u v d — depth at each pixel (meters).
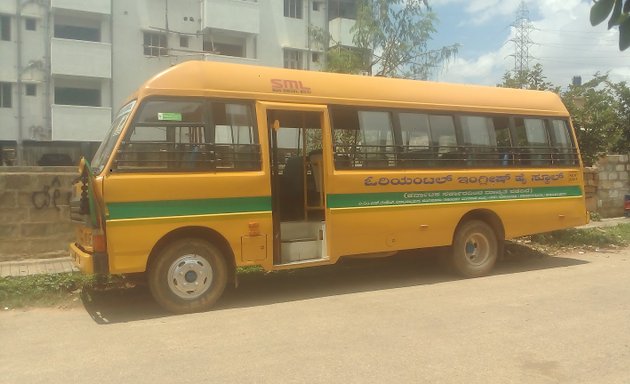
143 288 7.88
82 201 6.26
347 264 9.75
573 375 4.54
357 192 7.65
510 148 8.96
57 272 8.18
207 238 6.88
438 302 7.04
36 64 27.88
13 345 5.55
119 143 6.33
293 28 32.94
